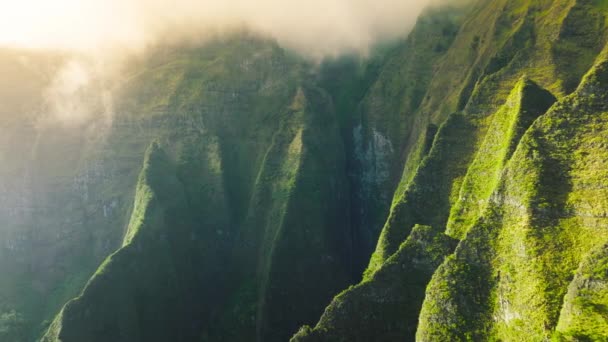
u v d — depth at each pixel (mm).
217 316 186125
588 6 155000
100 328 149000
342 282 186000
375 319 101812
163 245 175875
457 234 104625
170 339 167125
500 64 166250
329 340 100500
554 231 82750
